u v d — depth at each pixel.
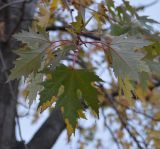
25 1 1.92
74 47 1.03
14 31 2.08
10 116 2.15
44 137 2.54
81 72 1.02
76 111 1.02
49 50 1.06
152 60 1.28
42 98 1.01
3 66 1.98
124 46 1.03
